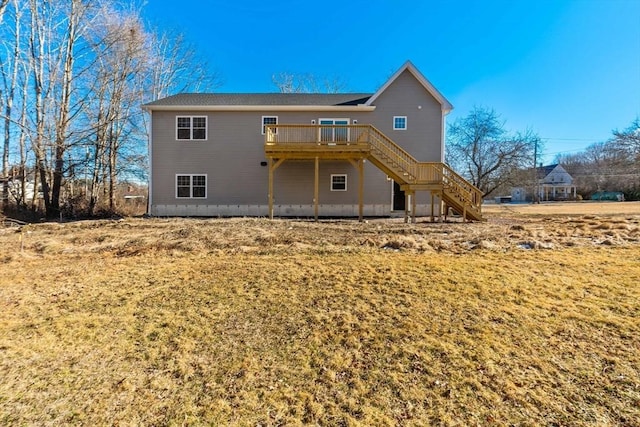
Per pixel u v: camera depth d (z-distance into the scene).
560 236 8.20
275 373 2.93
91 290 5.00
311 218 14.91
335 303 4.38
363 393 2.64
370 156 13.38
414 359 3.08
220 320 3.97
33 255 7.29
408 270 5.64
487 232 9.22
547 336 3.39
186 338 3.56
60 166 16.72
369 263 6.15
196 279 5.44
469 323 3.72
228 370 2.98
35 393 2.66
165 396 2.63
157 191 16.03
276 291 4.84
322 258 6.60
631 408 2.38
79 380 2.84
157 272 5.85
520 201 46.50
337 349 3.30
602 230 8.80
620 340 3.26
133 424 2.33
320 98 17.14
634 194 39.44
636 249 6.69
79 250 7.70
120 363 3.10
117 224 11.77
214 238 8.52
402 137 15.98
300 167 16.19
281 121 16.03
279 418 2.38
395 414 2.40
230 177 16.08
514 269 5.54
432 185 12.89
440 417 2.36
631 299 4.19
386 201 16.20
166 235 9.22
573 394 2.54
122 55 19.69
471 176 27.25
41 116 16.88
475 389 2.64
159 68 24.36
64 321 3.96
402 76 15.98
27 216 15.01
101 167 20.34
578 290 4.55
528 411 2.39
